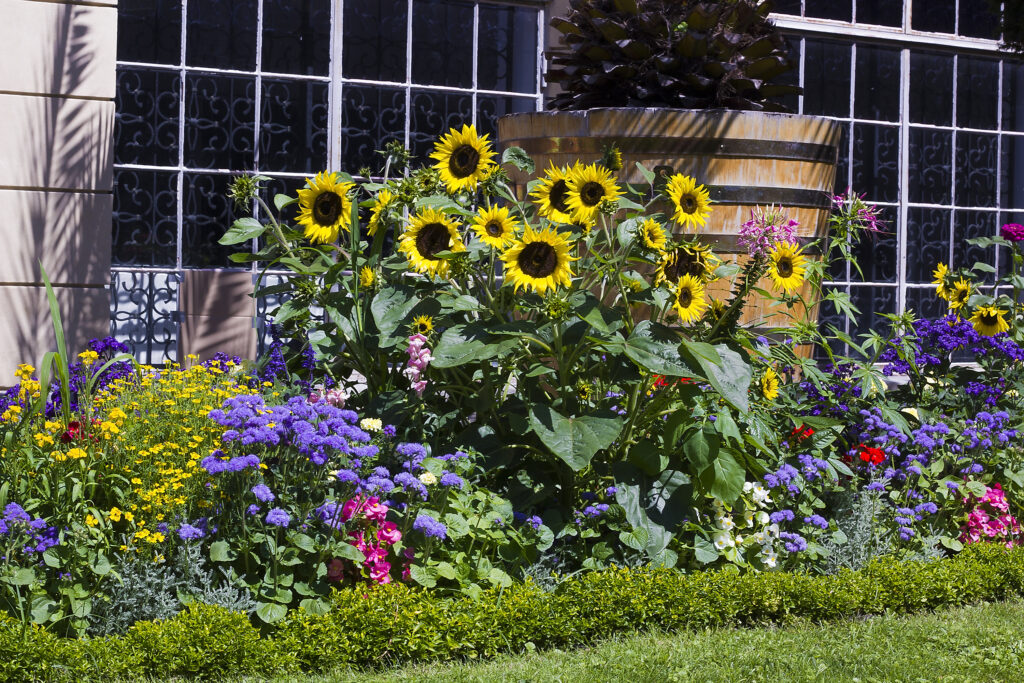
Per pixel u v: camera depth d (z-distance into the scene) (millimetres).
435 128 8047
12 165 6809
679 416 4188
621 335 4203
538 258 3945
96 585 3611
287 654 3447
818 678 3467
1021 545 4973
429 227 4203
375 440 4230
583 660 3564
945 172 9477
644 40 6082
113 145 7043
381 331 4367
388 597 3656
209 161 7555
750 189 5773
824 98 9070
